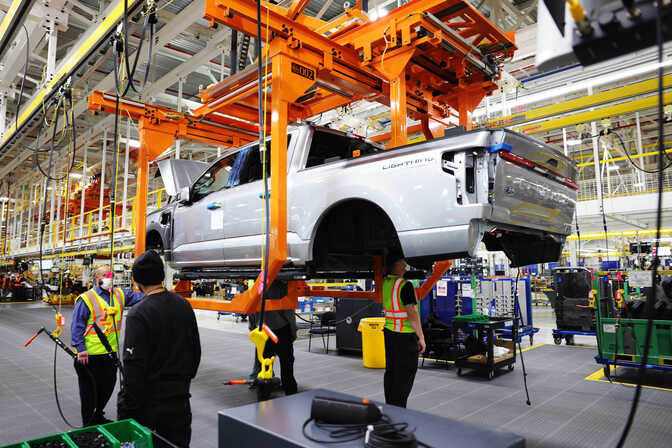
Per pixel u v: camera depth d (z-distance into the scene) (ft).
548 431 12.32
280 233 10.53
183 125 17.11
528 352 26.21
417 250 9.28
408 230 9.43
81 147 57.36
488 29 12.36
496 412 14.11
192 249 15.81
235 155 15.60
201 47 41.22
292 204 11.98
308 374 19.85
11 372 19.93
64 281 61.62
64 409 14.37
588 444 11.37
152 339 7.15
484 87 14.15
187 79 47.47
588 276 28.02
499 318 20.65
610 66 32.07
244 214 13.60
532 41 29.12
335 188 10.94
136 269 7.52
